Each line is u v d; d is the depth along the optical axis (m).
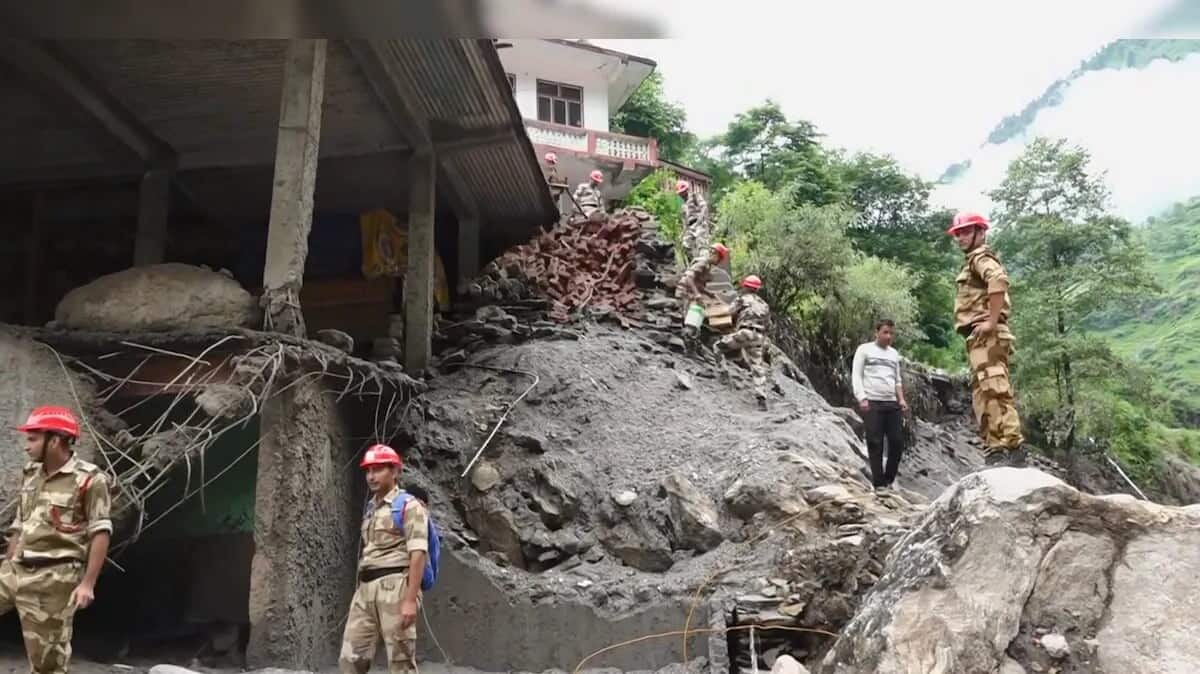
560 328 12.95
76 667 6.60
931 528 5.39
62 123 10.95
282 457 7.24
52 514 4.70
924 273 29.28
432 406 10.08
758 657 7.10
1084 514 4.94
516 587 8.20
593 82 26.98
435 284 13.56
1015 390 20.94
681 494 8.73
